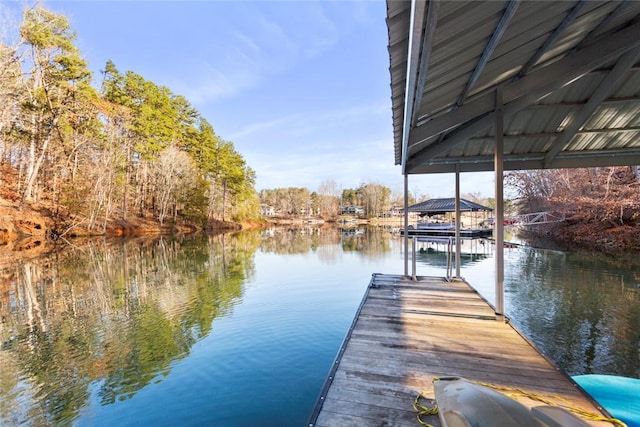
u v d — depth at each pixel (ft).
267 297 21.52
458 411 5.17
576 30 7.22
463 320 11.00
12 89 47.91
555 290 20.68
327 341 14.05
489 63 7.53
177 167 84.99
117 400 9.66
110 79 76.38
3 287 23.71
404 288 15.93
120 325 16.11
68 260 35.09
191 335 14.78
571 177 47.62
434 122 10.21
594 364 10.91
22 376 11.14
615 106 11.48
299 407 9.27
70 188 57.77
